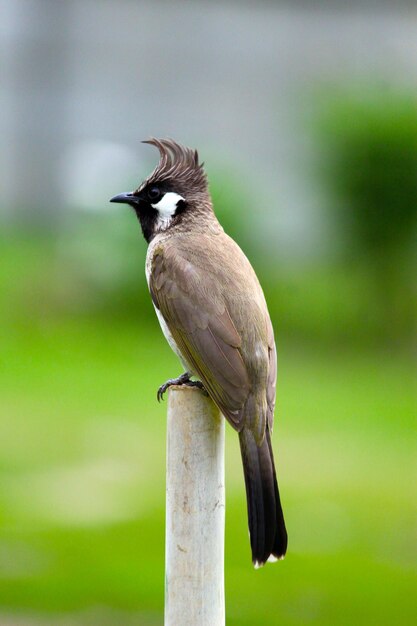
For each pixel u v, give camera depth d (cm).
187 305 579
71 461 1130
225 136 2373
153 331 1752
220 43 2361
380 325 1719
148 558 898
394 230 1683
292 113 2303
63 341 1664
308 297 1784
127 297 1803
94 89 2388
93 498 1031
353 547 942
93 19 2372
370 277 1717
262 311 573
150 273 611
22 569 873
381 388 1445
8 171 2377
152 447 1180
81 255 1869
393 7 2250
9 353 1591
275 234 1897
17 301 1820
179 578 466
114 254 1820
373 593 845
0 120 2378
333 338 1705
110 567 878
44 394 1389
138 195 656
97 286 1828
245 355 552
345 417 1302
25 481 1071
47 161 2383
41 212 2377
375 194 1675
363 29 2281
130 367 1541
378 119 1658
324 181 1716
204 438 468
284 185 2023
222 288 579
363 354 1644
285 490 1069
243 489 1062
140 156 2384
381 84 1723
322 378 1495
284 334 1712
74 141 2392
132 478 1084
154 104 2388
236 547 933
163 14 2364
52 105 2383
